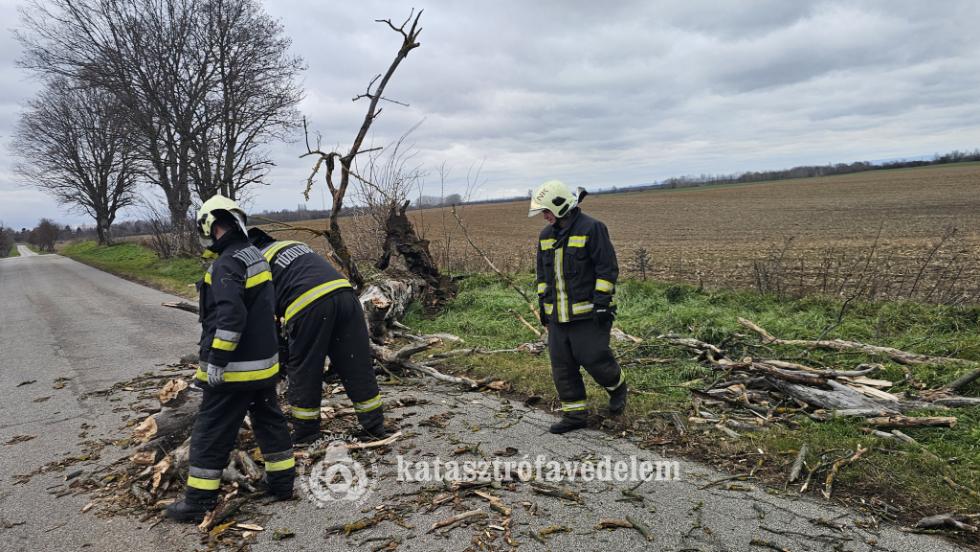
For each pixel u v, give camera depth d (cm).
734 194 6575
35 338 914
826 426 405
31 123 3544
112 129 2881
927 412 411
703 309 732
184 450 370
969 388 443
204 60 2162
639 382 523
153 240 2531
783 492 323
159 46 2105
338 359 414
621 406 444
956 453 354
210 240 326
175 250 2341
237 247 317
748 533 283
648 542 278
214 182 2188
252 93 2169
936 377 471
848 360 532
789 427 414
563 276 416
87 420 500
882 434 384
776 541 275
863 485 324
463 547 280
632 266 1451
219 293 300
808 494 320
